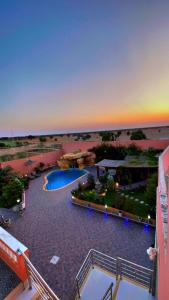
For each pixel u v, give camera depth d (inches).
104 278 249.6
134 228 405.4
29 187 746.8
